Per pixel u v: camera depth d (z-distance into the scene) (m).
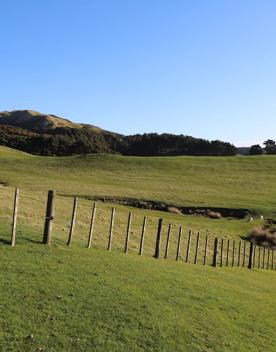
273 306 17.03
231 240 43.03
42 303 11.07
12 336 9.20
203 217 60.28
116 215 38.59
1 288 11.41
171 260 23.72
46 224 17.00
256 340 12.33
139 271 16.55
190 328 11.81
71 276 13.62
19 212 26.20
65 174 98.81
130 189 76.94
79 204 39.22
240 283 20.86
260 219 61.09
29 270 13.24
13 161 114.88
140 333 10.70
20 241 16.53
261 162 119.75
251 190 86.94
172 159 121.75
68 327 10.15
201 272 21.14
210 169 111.25
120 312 11.65
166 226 40.00
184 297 14.57
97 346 9.59
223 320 13.28
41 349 8.95
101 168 109.06
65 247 17.48
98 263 16.09
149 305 12.71
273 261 38.50
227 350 11.04
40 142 196.12
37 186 72.94
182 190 81.50
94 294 12.52
